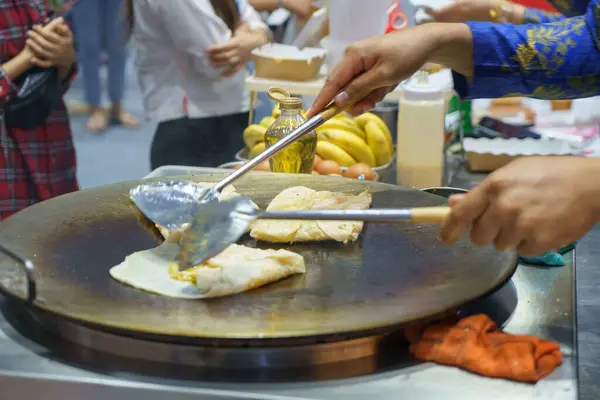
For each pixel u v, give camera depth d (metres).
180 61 2.50
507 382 0.81
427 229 1.16
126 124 4.96
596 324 1.04
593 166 0.78
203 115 2.57
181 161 2.64
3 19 2.06
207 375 0.82
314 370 0.84
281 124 1.44
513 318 0.96
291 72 1.92
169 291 0.93
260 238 1.13
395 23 1.98
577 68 1.22
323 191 1.30
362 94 1.19
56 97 2.15
